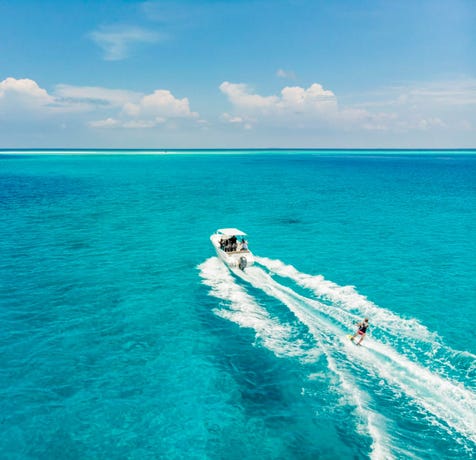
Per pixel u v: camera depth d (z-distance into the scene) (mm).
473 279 24422
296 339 16859
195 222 42438
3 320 18625
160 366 15086
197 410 12664
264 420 12164
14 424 11953
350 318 18688
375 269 26391
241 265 25266
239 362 15297
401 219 44125
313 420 12070
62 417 12289
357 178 97375
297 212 48656
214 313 19609
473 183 83375
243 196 63531
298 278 24547
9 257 28719
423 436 11141
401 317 18922
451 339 16797
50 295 21781
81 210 48938
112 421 12148
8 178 89562
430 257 29203
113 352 16047
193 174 108562
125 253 30297
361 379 13812
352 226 40500
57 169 122188
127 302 20938
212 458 10734
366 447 10961
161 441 11367
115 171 116312
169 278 24734
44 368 14844
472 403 12500
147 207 51938
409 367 14492
